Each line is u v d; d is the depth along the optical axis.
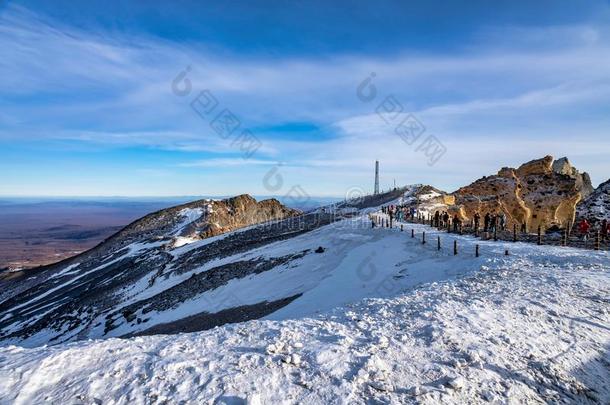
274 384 6.54
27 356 7.54
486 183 42.16
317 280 25.12
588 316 10.54
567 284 13.66
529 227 38.22
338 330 9.23
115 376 6.72
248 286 30.25
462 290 13.90
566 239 24.34
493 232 29.53
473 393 6.57
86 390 6.26
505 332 9.16
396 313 10.78
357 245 31.70
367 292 19.14
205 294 32.81
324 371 7.03
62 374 6.78
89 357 7.47
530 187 40.50
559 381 7.23
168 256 66.06
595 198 39.91
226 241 65.69
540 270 16.33
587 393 7.04
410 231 32.09
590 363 8.05
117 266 73.56
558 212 38.09
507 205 39.38
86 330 38.34
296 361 7.36
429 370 7.22
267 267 34.62
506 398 6.52
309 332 9.08
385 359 7.61
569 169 53.59
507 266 17.66
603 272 15.38
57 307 56.88
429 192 69.31
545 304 11.41
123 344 8.27
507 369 7.43
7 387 6.24
